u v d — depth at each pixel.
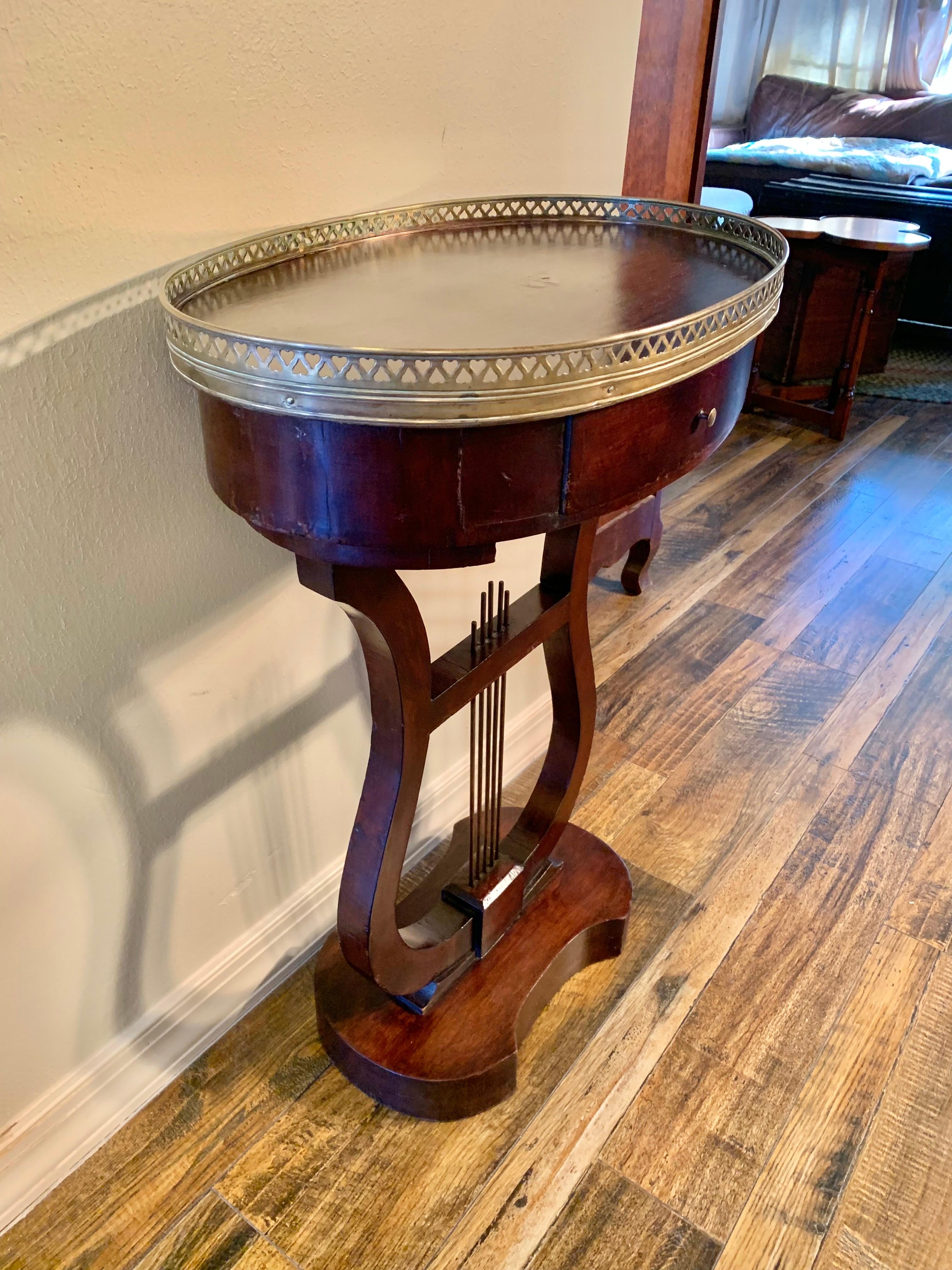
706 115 2.09
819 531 2.69
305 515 0.74
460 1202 1.12
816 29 5.20
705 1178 1.14
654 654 2.14
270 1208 1.11
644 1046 1.29
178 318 0.70
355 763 1.40
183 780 1.13
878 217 4.09
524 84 1.22
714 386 0.83
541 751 1.83
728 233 1.07
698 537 2.64
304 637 1.22
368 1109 1.21
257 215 0.96
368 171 1.06
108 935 1.11
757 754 1.85
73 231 0.81
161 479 0.97
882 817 1.70
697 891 1.54
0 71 0.72
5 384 0.81
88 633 0.96
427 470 0.70
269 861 1.31
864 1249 1.08
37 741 0.95
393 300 0.84
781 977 1.40
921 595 2.39
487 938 1.27
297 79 0.94
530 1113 1.21
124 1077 1.18
